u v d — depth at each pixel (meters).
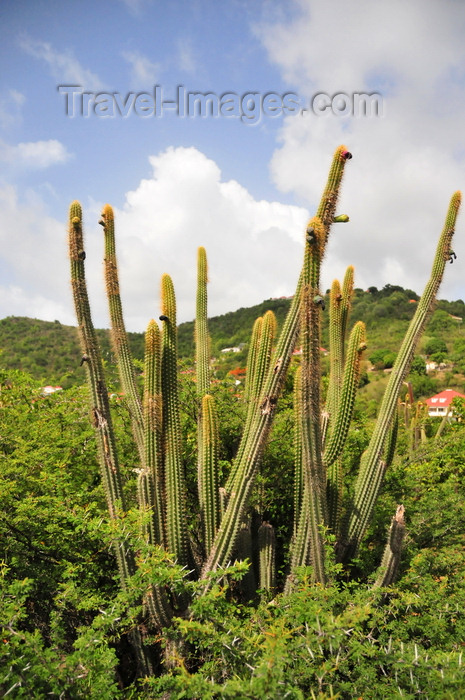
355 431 8.16
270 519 7.22
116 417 9.01
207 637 3.87
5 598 4.12
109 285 6.10
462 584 5.46
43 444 7.89
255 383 5.53
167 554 4.34
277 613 4.23
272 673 2.91
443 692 3.18
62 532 5.69
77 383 11.62
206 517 5.39
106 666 3.64
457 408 11.07
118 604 4.43
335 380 6.29
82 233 5.39
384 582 5.04
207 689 3.01
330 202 4.57
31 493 6.45
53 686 3.28
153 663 5.05
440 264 5.81
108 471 5.30
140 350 23.83
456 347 61.06
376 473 5.77
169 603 4.79
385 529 6.96
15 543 5.68
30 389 10.07
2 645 3.30
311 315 4.43
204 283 8.43
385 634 4.24
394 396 5.80
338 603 4.41
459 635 4.51
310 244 4.33
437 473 9.24
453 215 5.77
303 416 4.62
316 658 3.59
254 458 4.88
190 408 8.42
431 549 6.80
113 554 5.62
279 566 6.49
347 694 3.73
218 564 4.89
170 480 5.18
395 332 54.28
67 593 4.80
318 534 4.67
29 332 48.41
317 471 4.71
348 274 6.39
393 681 3.59
